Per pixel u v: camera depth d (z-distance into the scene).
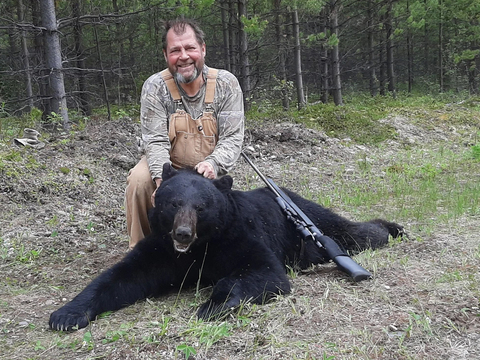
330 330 3.08
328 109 14.71
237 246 3.84
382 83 28.31
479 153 10.58
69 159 8.41
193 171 4.07
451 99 23.70
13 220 6.19
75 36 16.53
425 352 2.81
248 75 16.05
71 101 17.36
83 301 3.52
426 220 5.91
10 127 11.38
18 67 18.28
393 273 4.08
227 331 3.10
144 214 4.64
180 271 3.94
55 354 3.07
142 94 4.62
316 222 4.93
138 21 18.17
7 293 4.20
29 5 16.34
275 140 11.38
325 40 17.55
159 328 3.23
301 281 4.06
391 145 12.45
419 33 28.14
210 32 22.86
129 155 9.29
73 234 5.80
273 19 19.88
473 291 3.57
